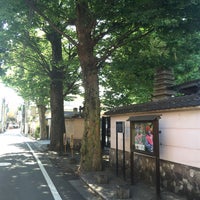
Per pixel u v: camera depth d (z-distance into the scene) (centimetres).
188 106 761
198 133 760
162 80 1459
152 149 869
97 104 1338
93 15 1283
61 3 1438
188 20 1020
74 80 2473
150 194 871
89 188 1002
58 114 2384
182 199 800
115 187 972
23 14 1326
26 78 2828
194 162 777
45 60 2356
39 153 2203
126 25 1291
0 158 1886
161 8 955
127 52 1672
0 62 2133
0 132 8000
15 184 1070
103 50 1576
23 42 2022
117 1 1125
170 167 894
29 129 7288
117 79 1998
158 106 933
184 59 1553
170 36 1111
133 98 2231
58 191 957
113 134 1372
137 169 1122
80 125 2508
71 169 1420
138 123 961
